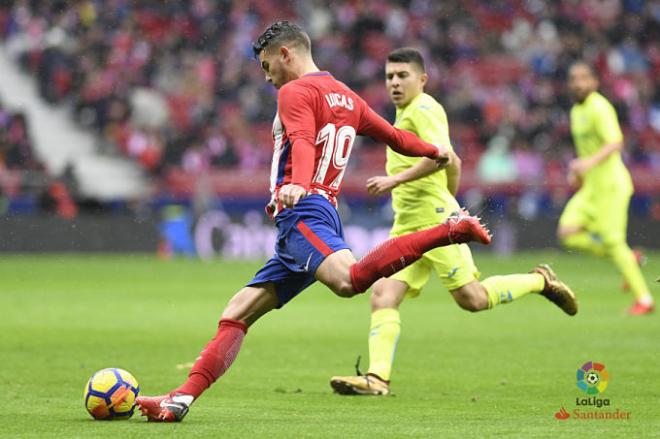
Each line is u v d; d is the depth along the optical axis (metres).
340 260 19.17
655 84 123.44
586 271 81.12
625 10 128.00
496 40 123.19
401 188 27.78
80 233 96.06
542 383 27.97
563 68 122.19
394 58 27.09
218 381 28.47
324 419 20.98
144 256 96.88
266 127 112.00
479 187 103.69
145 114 111.81
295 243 19.69
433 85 118.31
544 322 47.25
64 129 110.81
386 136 21.34
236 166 107.19
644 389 26.28
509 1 125.69
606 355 34.62
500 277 27.91
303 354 35.41
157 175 106.38
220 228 98.06
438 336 41.41
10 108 110.56
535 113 117.31
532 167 110.25
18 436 18.42
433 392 26.20
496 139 110.94
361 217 99.94
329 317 50.03
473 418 21.31
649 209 106.38
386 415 21.78
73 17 117.00
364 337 41.06
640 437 18.44
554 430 19.30
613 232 50.66
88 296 59.56
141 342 38.66
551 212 104.19
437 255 27.12
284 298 20.50
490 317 50.00
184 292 62.25
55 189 98.12
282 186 20.06
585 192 51.41
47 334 41.19
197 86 114.12
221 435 18.44
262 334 42.19
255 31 119.94
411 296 27.59
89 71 113.94
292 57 20.50
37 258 92.56
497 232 99.94
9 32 115.00
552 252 99.56
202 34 118.62
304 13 122.50
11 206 97.25
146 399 20.06
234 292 62.31
